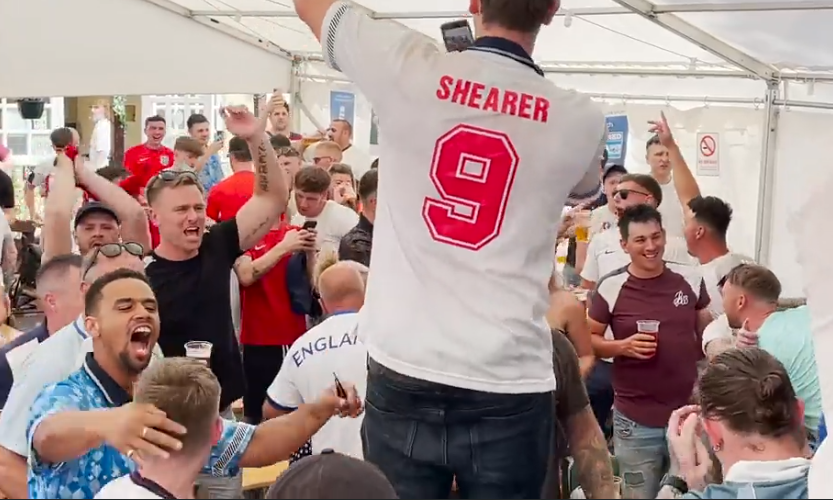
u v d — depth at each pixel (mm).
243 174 5449
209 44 7910
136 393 1947
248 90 8375
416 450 1668
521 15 1691
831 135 5383
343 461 1533
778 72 5781
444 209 1654
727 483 1799
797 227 2283
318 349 2898
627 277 3846
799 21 4512
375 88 1694
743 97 6105
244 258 4281
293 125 8938
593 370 3973
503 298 1638
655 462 3727
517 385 1643
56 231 3615
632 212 3826
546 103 1673
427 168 1664
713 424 1984
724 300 3480
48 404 2219
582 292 5031
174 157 7418
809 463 1827
